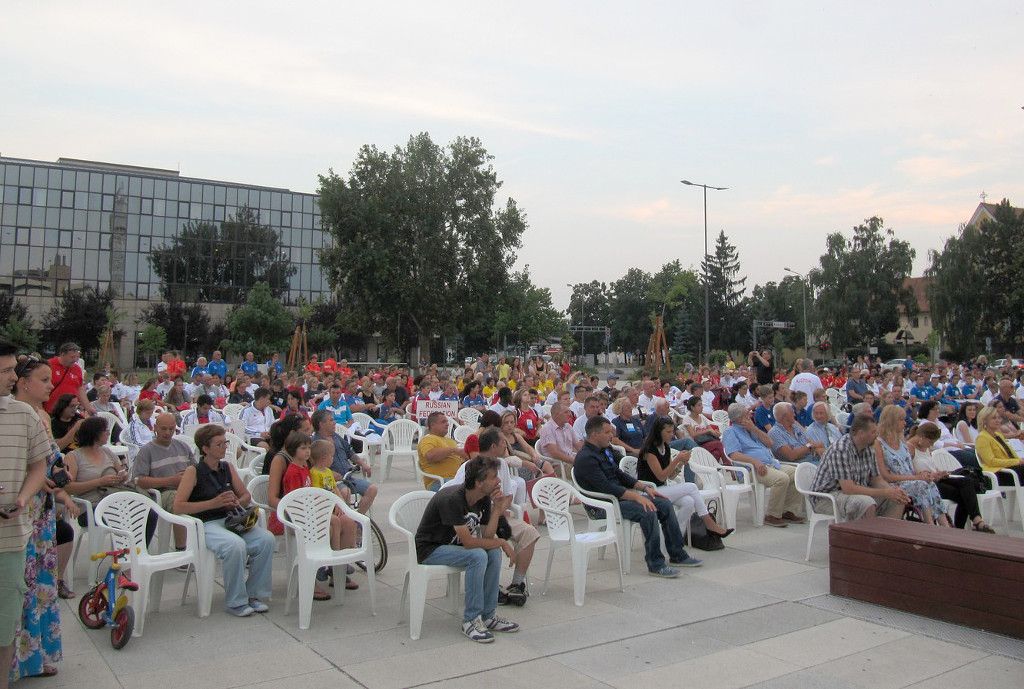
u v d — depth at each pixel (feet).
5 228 225.56
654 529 23.93
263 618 19.26
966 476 27.40
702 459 31.32
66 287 230.68
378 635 18.16
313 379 60.23
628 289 385.91
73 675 15.42
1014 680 15.69
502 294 144.97
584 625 19.11
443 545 18.52
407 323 151.64
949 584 19.19
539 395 63.31
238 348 200.75
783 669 16.29
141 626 17.76
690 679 15.72
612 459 25.16
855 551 21.16
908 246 220.23
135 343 234.99
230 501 19.97
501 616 19.71
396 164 136.56
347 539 20.90
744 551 26.94
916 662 16.65
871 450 25.50
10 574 13.32
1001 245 178.29
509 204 142.82
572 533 20.94
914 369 82.02
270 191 255.70
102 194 235.61
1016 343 179.01
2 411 13.50
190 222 244.83
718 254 283.59
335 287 142.51
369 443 41.55
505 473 25.14
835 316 219.61
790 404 33.91
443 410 48.29
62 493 18.76
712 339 269.23
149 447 23.12
